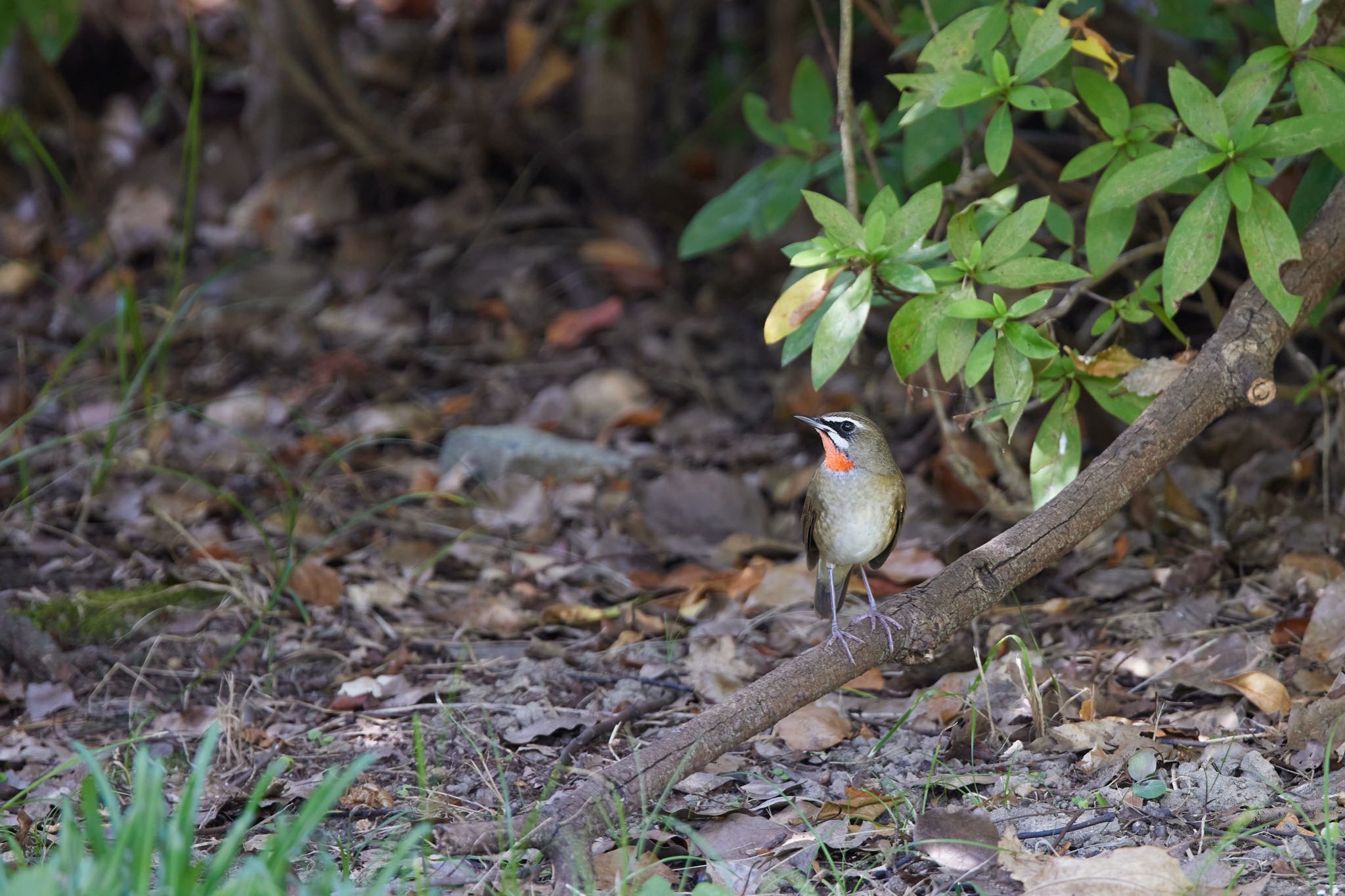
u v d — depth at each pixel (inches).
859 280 311.9
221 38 828.6
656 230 747.4
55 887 215.8
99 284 725.9
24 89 818.2
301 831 241.4
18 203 804.6
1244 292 332.8
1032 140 558.3
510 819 292.2
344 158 770.8
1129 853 267.4
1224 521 459.2
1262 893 257.9
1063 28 318.3
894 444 555.5
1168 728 342.3
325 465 531.5
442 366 650.8
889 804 307.1
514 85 743.1
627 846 277.0
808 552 384.2
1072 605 425.4
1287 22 311.9
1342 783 298.7
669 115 796.0
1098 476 316.5
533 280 716.0
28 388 629.6
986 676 373.4
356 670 411.2
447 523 512.4
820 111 475.5
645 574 468.8
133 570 470.3
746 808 313.0
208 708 385.1
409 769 348.2
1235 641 381.7
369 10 852.0
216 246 748.6
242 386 631.2
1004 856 277.0
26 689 401.4
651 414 583.5
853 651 302.2
